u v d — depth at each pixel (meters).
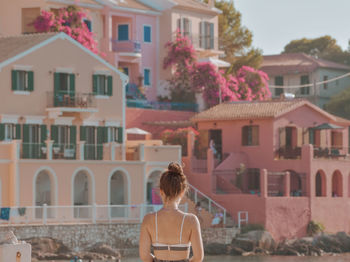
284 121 55.34
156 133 59.81
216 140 57.78
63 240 41.22
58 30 57.94
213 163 51.56
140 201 48.44
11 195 43.50
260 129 55.06
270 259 44.50
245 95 67.88
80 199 48.53
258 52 82.69
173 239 8.52
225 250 45.81
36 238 40.09
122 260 41.28
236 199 49.78
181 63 66.38
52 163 44.81
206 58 69.12
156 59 67.69
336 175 56.81
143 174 48.62
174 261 8.54
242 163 55.06
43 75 47.44
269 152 54.47
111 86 50.72
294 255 46.94
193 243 8.52
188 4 69.94
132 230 43.97
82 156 46.66
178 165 8.71
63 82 48.47
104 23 63.97
